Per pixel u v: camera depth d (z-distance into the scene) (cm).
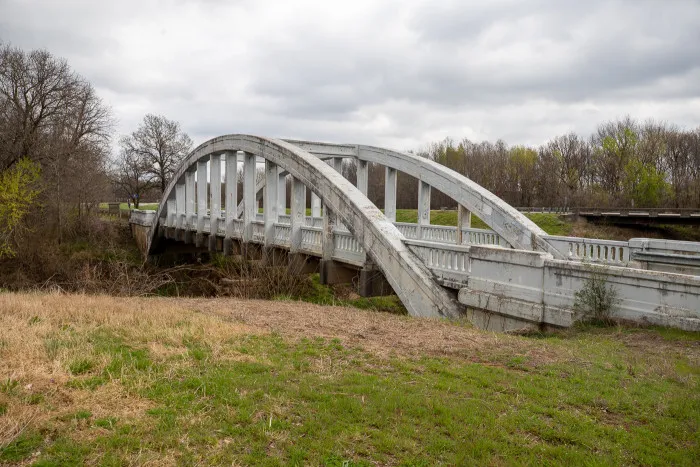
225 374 630
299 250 1997
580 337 920
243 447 451
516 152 7450
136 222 4162
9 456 408
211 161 2773
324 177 1770
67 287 2516
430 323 1063
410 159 2283
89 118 4103
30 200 3117
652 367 700
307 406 542
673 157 6712
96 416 495
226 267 2550
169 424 483
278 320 1046
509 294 1159
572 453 461
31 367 612
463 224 2128
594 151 6962
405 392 596
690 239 3509
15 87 3534
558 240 1573
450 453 456
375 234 1513
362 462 433
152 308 1127
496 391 614
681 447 486
